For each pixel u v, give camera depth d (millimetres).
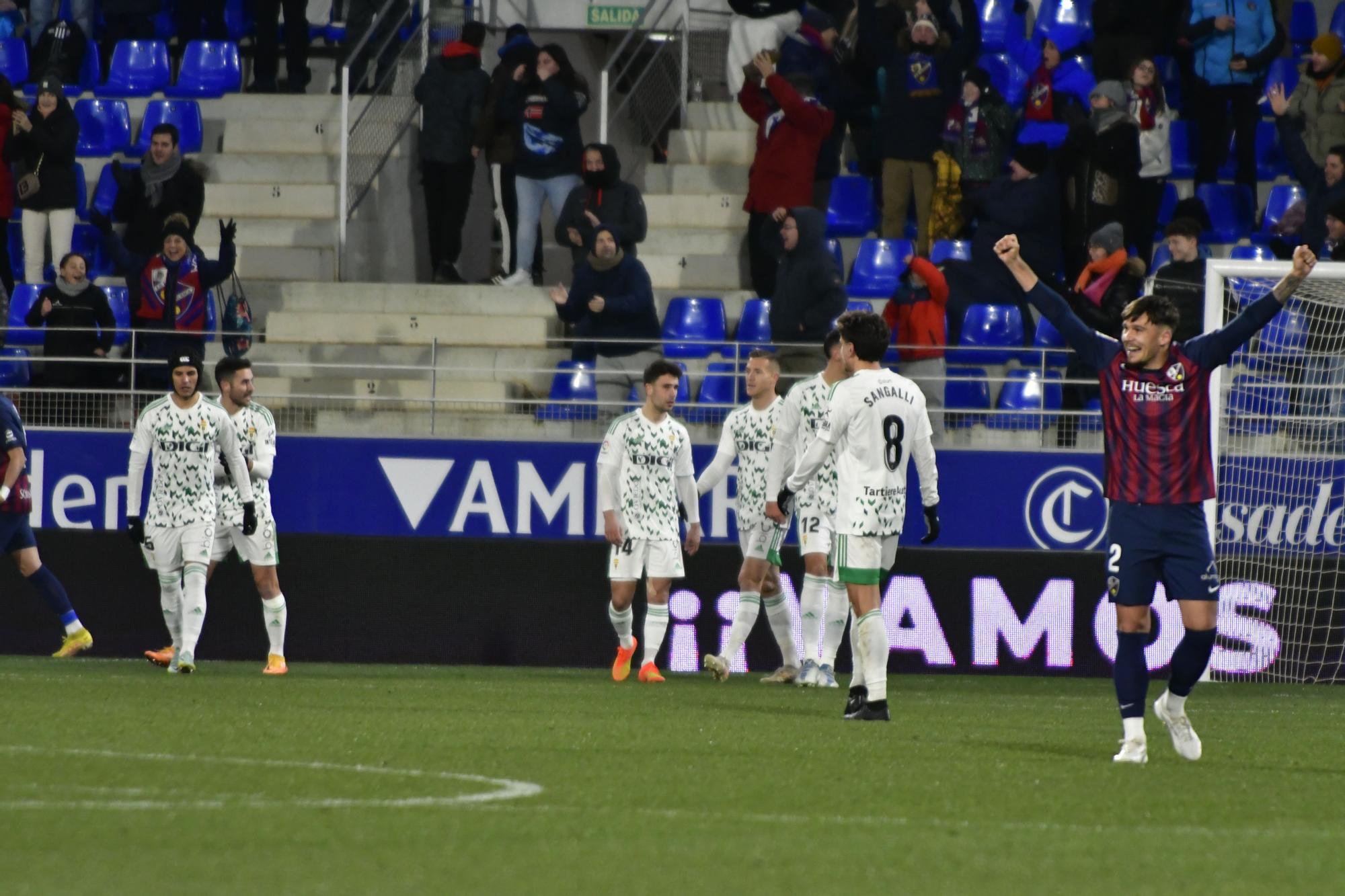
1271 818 19234
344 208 59656
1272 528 46031
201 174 58719
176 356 39031
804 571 45656
